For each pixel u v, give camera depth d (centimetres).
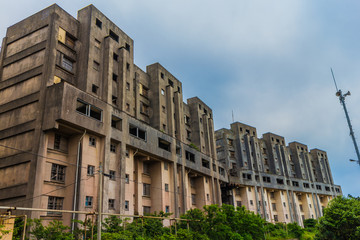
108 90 3288
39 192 2419
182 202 4134
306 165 8294
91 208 2730
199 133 5409
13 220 1866
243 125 7200
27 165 2534
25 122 2716
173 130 4556
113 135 3117
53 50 2936
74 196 2592
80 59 3288
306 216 7531
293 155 8288
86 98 2869
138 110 4122
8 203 2477
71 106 2667
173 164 4084
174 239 2672
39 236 2050
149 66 4753
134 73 4234
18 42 3269
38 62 2972
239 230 3938
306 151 8625
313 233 6031
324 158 9238
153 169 3928
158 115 4394
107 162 2962
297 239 5234
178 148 4341
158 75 4641
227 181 5753
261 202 6425
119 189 3061
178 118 4831
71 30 3312
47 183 2547
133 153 3491
